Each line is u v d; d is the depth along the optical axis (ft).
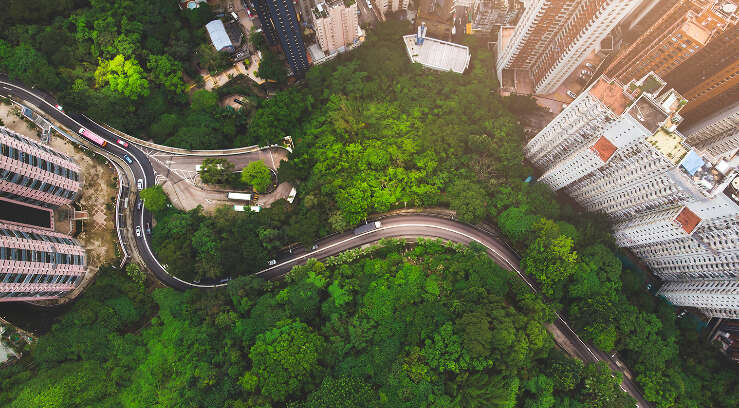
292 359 645.10
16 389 646.33
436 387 624.18
